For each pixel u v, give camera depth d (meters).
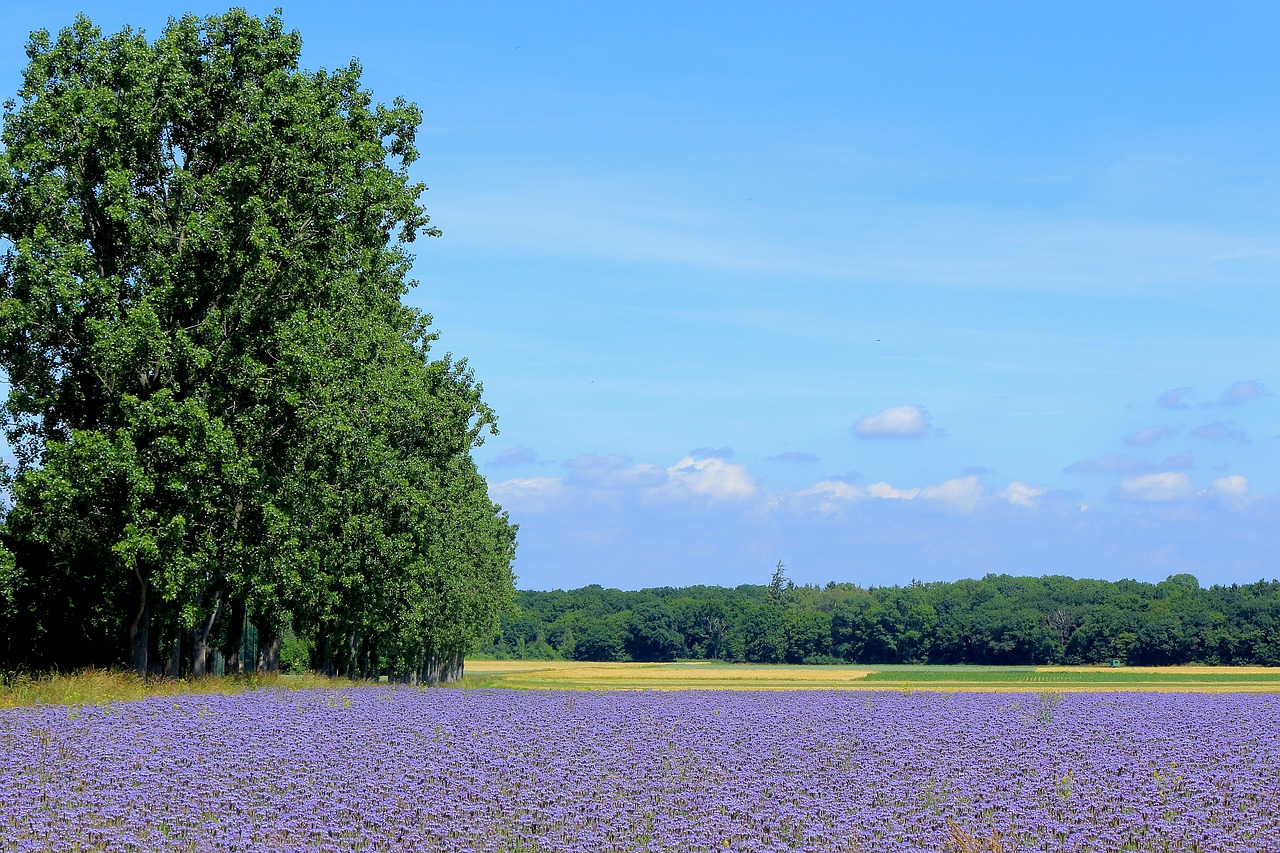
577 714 44.34
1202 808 22.95
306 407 52.66
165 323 50.62
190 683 52.69
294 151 52.91
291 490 54.06
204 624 58.88
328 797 23.34
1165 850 19.81
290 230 52.97
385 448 63.38
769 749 31.89
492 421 97.25
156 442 47.44
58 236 49.34
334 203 54.97
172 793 23.02
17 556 52.53
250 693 51.03
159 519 48.12
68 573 54.44
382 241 61.97
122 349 47.28
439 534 80.75
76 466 47.12
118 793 22.56
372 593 70.31
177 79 51.41
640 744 32.91
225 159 53.47
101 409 52.53
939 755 30.62
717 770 27.69
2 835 18.94
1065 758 29.88
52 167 50.06
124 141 50.59
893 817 21.86
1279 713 46.69
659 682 130.38
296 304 53.31
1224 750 31.77
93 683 45.91
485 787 24.86
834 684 114.44
